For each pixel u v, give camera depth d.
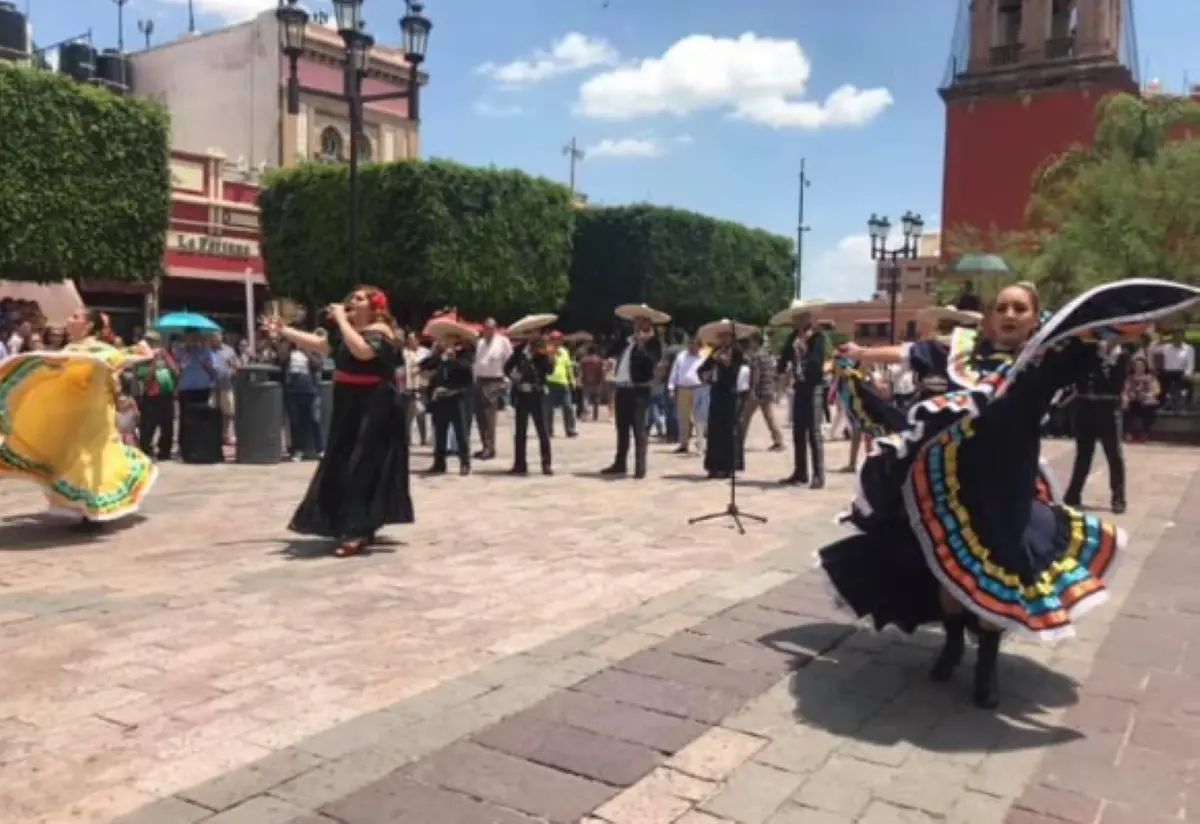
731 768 3.66
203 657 4.80
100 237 21.16
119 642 5.01
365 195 26.55
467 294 27.12
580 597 6.02
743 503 9.82
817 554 4.78
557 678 4.57
